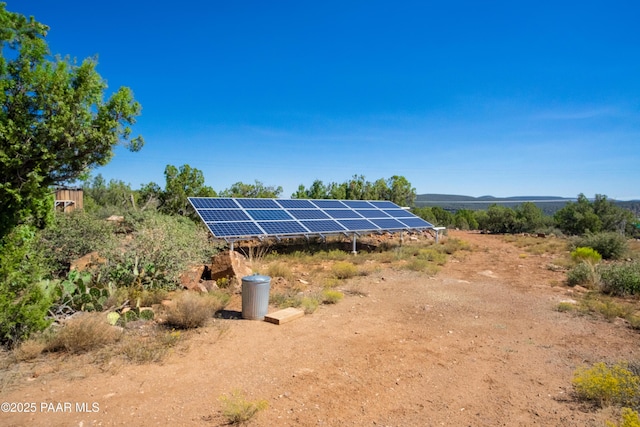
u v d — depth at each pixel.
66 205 20.38
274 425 4.36
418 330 8.23
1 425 4.12
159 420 4.36
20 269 6.62
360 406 4.91
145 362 5.91
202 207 17.95
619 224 38.25
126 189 35.47
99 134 6.78
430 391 5.42
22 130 6.14
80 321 6.67
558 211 42.38
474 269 16.22
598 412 4.85
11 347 6.05
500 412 4.86
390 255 18.52
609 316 9.27
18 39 6.43
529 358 6.77
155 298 9.05
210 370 5.79
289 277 12.67
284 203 21.86
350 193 40.31
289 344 7.02
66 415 4.37
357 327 8.23
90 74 6.80
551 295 11.77
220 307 9.01
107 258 10.41
